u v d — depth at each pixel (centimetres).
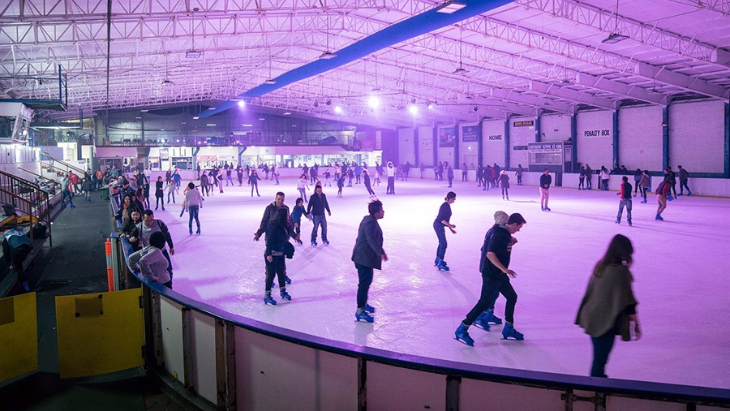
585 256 1153
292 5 1897
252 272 1035
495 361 568
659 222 1700
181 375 451
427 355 588
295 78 2631
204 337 416
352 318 727
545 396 269
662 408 250
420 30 1659
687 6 1606
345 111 4853
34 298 514
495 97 3297
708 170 2728
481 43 2330
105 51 2138
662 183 1725
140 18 1695
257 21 2119
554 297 824
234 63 2883
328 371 329
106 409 437
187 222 1858
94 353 495
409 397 301
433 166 4738
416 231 1559
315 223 1343
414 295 850
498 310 760
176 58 2598
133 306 511
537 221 1745
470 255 1183
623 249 424
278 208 813
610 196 2717
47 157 3556
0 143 2006
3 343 490
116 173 3844
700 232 1474
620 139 3216
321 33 2398
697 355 577
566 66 2552
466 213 2016
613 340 429
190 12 1675
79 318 489
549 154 3541
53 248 1369
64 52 2067
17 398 458
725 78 2469
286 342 348
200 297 848
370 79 3434
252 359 373
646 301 793
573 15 1778
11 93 2783
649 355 580
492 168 3534
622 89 2781
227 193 3219
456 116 4431
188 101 4894
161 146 4803
